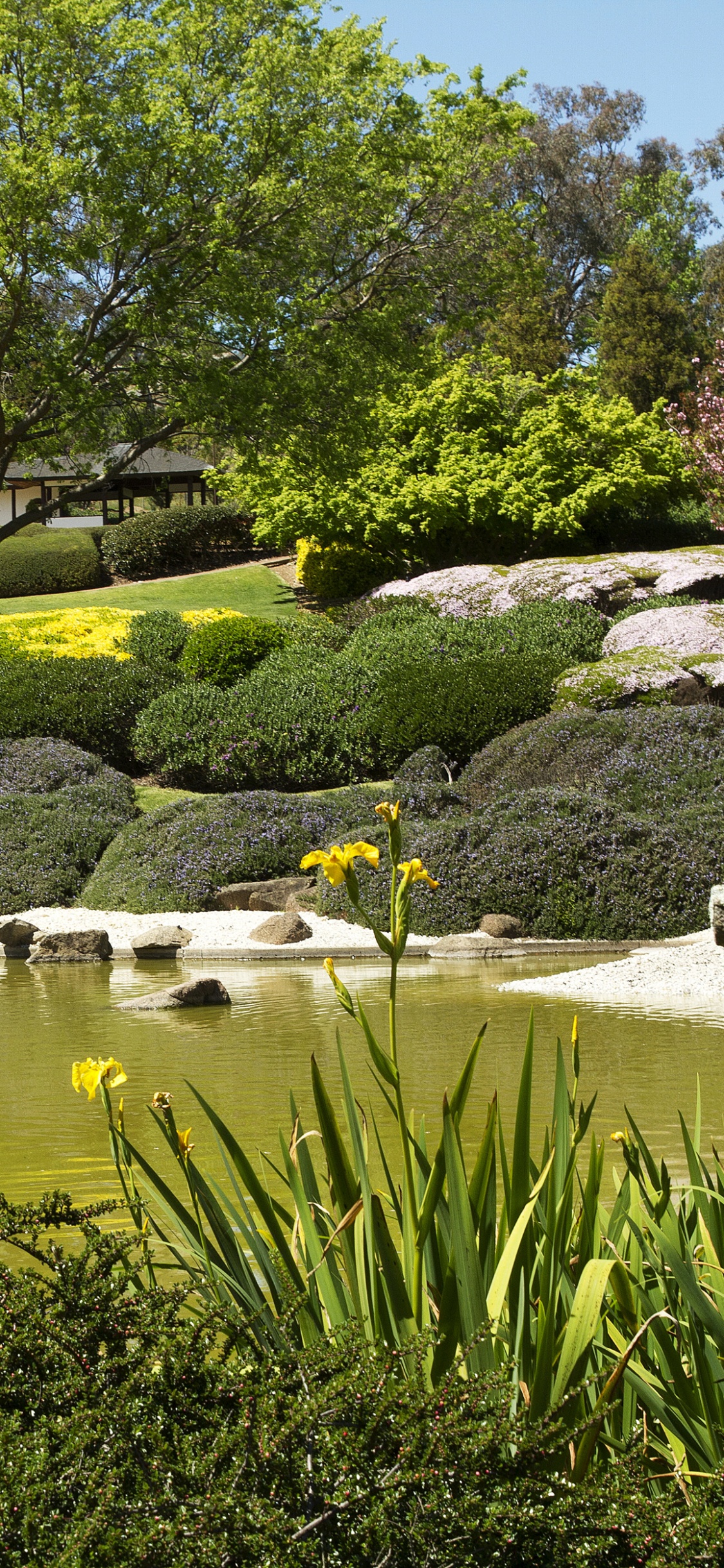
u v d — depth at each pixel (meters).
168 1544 1.38
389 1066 1.87
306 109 18.50
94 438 18.23
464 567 26.83
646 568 26.00
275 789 18.53
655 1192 2.19
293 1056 6.69
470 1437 1.51
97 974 10.45
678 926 11.23
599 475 29.78
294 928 11.40
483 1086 5.81
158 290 17.05
